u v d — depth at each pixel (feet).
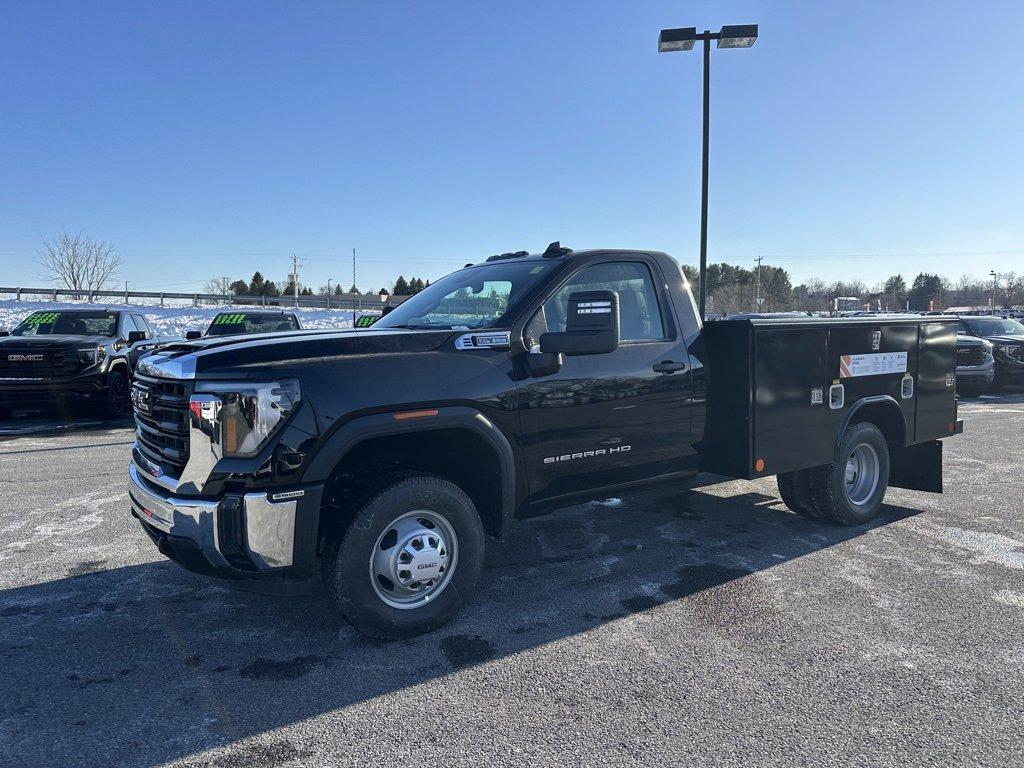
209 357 11.28
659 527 18.61
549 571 15.42
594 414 14.20
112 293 133.80
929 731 9.33
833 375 17.31
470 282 15.66
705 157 48.39
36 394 37.17
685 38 47.26
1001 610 13.20
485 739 9.21
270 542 10.86
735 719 9.64
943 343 20.18
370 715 9.82
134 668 11.21
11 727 9.55
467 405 12.50
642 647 11.80
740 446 15.78
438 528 12.58
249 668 11.19
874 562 15.85
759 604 13.53
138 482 12.55
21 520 19.30
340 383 11.40
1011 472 25.05
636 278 15.49
